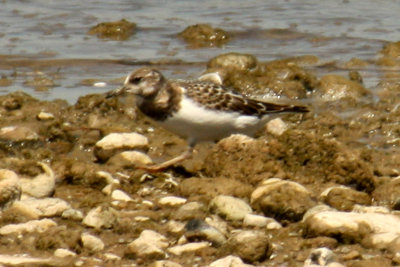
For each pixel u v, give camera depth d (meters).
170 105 13.49
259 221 10.86
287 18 25.12
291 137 12.74
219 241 10.18
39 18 24.52
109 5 26.20
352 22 24.72
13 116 16.19
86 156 14.37
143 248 9.84
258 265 9.71
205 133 13.72
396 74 20.12
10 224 10.57
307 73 18.47
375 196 11.89
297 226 10.77
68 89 18.50
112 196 11.98
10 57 20.88
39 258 9.70
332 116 16.17
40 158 13.77
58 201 11.15
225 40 23.14
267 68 19.59
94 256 9.90
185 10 26.02
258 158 12.62
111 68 20.34
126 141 14.13
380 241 10.06
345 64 20.97
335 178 12.49
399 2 26.72
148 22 24.53
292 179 12.51
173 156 14.34
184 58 21.42
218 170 12.72
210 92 13.60
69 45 22.19
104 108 16.44
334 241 10.16
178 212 11.06
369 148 14.78
